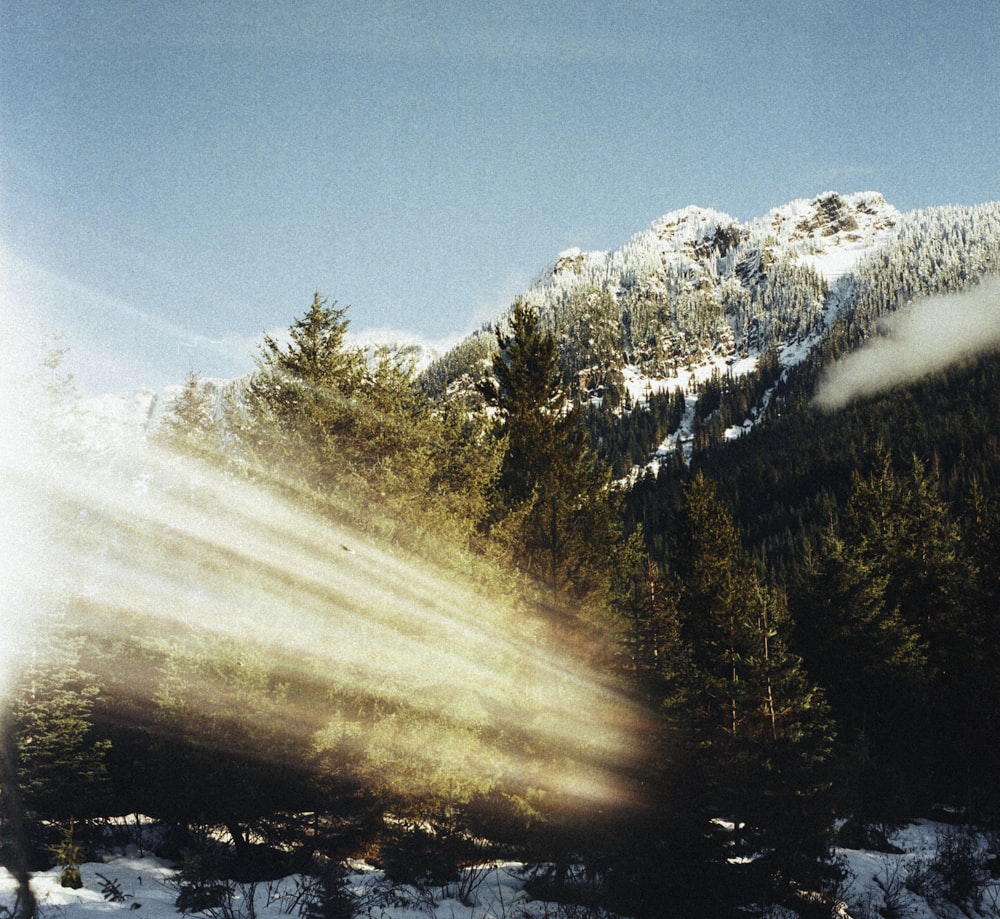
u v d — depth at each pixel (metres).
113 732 16.36
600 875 13.14
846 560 32.66
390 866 12.12
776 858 14.45
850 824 20.36
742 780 16.33
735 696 19.97
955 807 26.55
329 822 12.95
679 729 14.58
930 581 35.22
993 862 18.08
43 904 10.05
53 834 14.03
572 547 17.17
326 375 14.84
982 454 104.38
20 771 13.88
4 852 12.17
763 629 22.72
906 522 39.72
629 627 18.53
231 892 10.88
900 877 16.44
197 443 13.67
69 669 15.90
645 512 122.69
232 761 11.72
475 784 12.68
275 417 14.21
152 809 15.30
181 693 11.80
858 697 30.61
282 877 12.45
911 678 29.28
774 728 18.80
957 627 30.86
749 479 131.25
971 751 26.95
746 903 13.05
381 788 11.98
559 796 13.08
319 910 10.18
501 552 15.44
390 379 15.51
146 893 11.53
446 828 13.15
